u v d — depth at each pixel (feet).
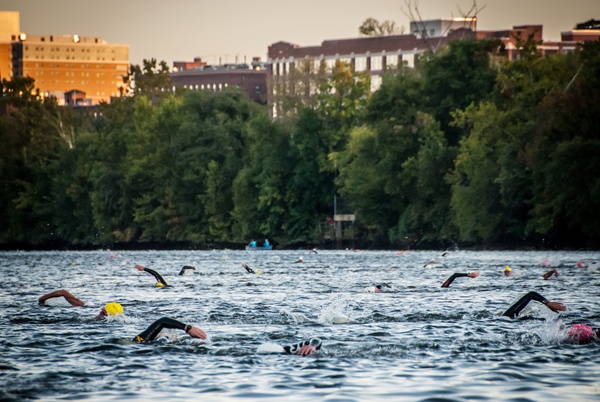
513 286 165.89
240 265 290.97
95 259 383.65
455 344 87.25
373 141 466.70
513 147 392.47
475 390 65.31
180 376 71.10
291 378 70.18
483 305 126.62
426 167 431.43
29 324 106.32
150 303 135.74
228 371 73.26
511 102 430.61
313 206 519.19
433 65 459.73
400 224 452.35
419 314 114.21
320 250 489.26
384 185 462.19
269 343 83.92
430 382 68.44
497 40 457.27
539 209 366.84
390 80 477.36
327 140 509.35
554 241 384.88
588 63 400.67
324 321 108.17
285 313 118.21
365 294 150.20
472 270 230.27
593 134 367.86
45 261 358.84
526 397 62.90
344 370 73.72
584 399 62.28
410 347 85.40
